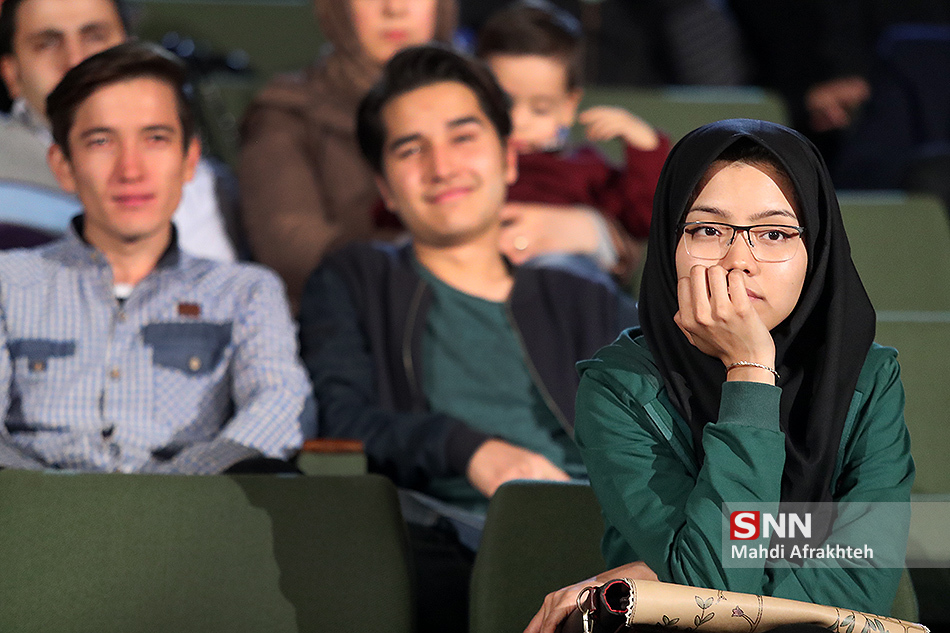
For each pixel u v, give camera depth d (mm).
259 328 6445
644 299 4301
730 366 4023
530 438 6680
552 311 6902
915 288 8773
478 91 7121
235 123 10211
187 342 6348
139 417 6148
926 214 8984
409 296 6949
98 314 6293
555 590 4691
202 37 11844
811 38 12930
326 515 5086
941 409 6410
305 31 12062
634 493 4102
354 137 9055
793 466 4082
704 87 12734
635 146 8453
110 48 6648
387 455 6391
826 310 4141
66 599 4789
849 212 8945
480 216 6949
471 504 6402
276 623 4844
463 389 6750
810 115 13000
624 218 8516
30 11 8000
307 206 8820
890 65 11961
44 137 8141
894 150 11703
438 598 5723
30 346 6164
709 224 4074
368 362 6902
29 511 4930
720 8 12961
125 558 4879
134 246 6496
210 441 6117
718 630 3762
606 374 4328
